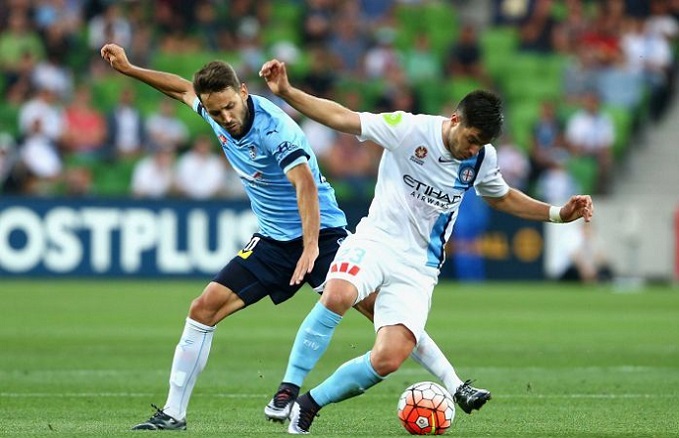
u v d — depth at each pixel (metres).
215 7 89.94
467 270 78.12
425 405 23.47
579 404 29.16
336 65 88.69
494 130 22.69
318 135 81.19
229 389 32.06
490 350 42.25
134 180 78.25
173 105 83.06
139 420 26.14
